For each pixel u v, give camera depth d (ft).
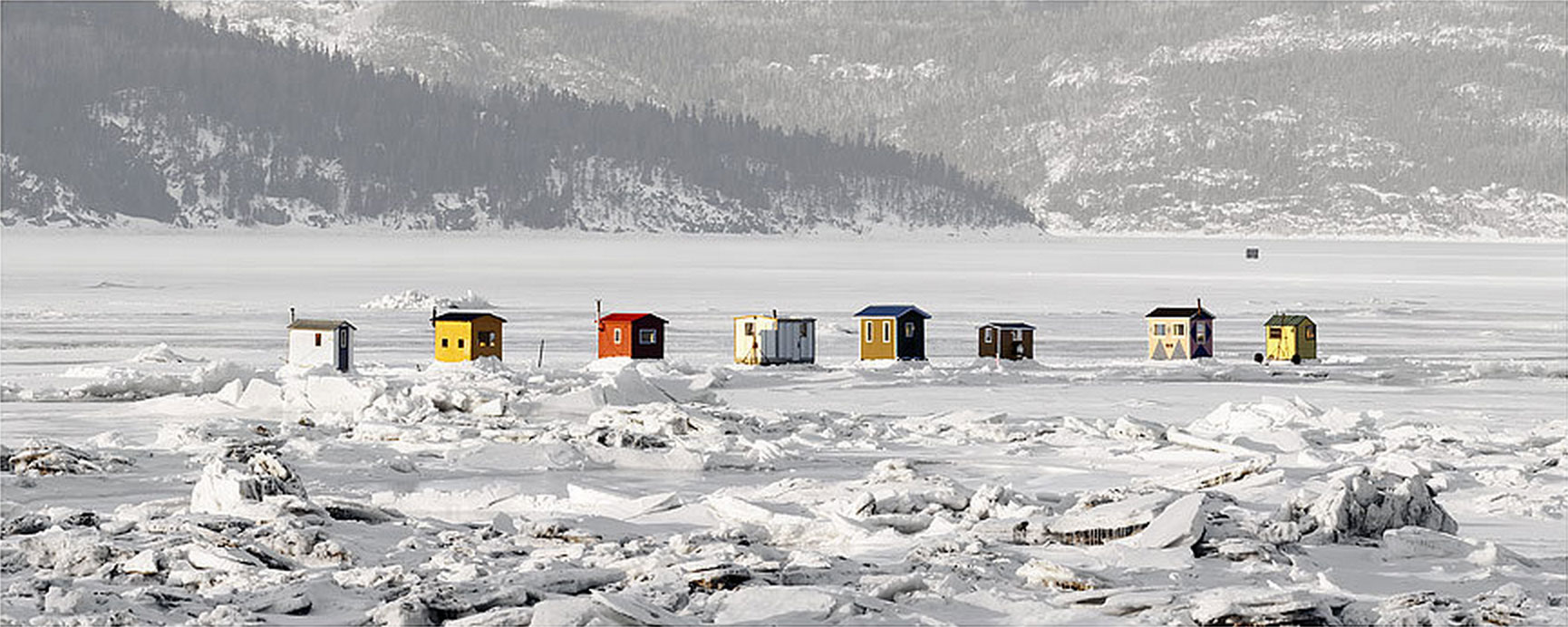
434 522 143.74
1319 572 117.39
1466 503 158.40
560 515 149.89
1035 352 424.05
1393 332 529.45
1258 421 228.22
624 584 112.57
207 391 295.69
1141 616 102.32
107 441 213.25
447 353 365.40
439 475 182.09
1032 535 129.70
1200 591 107.76
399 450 203.00
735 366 357.00
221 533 129.08
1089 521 128.88
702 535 131.34
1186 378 335.06
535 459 190.49
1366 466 176.45
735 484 176.35
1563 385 321.73
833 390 308.19
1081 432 223.51
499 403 251.60
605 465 191.21
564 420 246.27
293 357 333.42
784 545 134.41
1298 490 150.41
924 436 223.92
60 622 100.37
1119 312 643.86
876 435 226.38
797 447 211.82
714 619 101.71
